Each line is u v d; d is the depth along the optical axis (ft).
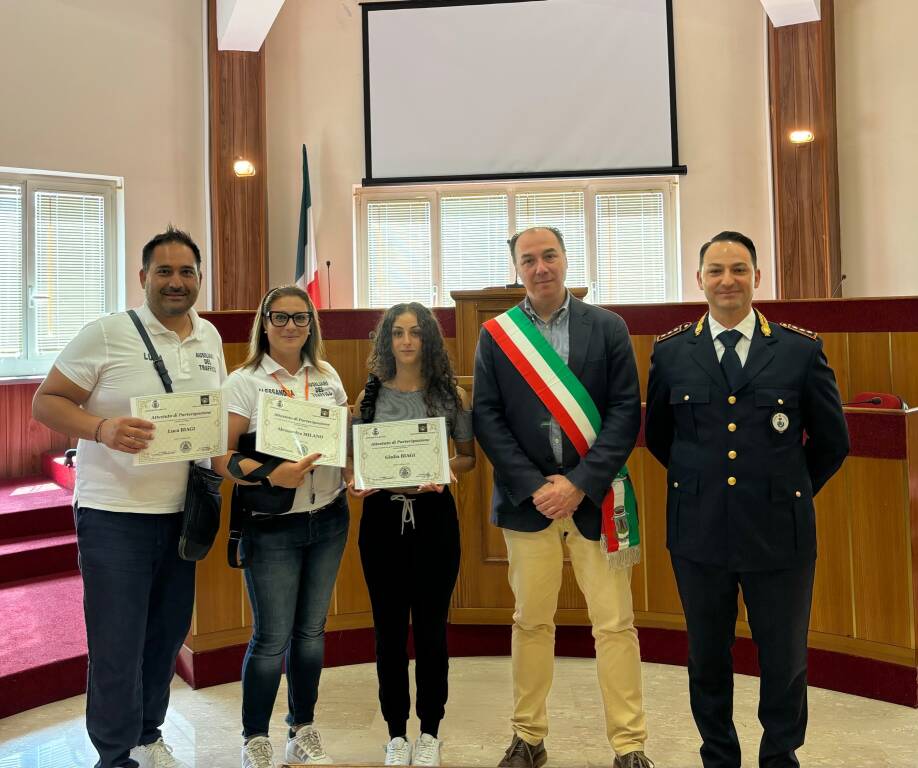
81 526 6.37
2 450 18.67
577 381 6.92
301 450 6.56
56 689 9.10
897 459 8.48
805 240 19.47
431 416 7.02
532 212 21.83
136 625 6.37
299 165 21.38
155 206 20.06
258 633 6.82
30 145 18.52
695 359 6.59
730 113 20.66
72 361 6.28
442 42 21.18
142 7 19.85
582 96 20.95
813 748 7.48
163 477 6.49
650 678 9.44
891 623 8.52
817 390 6.32
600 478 6.61
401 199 21.91
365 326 11.17
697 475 6.43
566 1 20.90
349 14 21.47
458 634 10.44
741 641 9.53
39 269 19.31
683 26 20.80
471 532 10.38
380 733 8.10
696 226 20.88
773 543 6.19
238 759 7.56
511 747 7.11
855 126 19.31
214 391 6.29
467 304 10.18
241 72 20.36
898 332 11.28
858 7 19.17
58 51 18.81
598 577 6.90
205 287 20.65
